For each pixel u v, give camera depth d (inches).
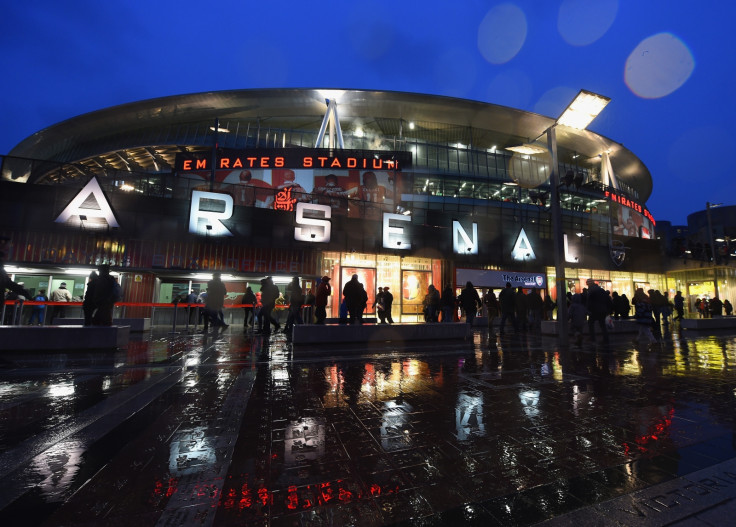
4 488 80.5
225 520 69.7
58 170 587.5
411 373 215.2
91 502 75.4
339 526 68.2
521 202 1302.9
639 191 2110.0
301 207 666.2
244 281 639.1
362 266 710.5
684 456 102.0
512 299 479.2
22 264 491.2
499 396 166.1
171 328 534.6
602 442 112.4
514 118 1397.6
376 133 1454.2
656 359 270.5
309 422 129.2
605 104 339.0
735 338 428.8
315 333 338.3
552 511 73.8
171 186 641.6
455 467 94.7
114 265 551.5
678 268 1049.5
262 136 1349.7
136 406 145.5
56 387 175.0
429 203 1179.3
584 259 901.2
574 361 260.1
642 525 68.4
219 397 159.9
